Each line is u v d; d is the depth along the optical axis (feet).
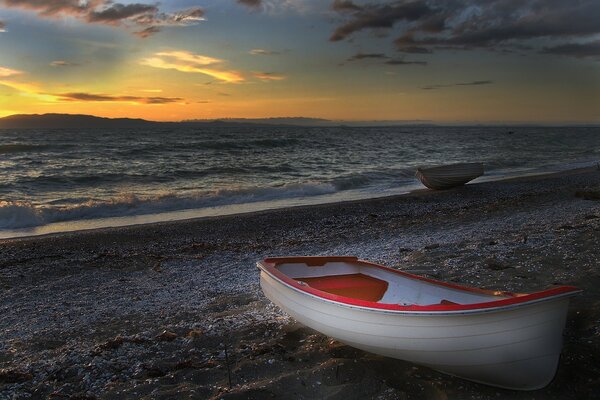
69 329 22.02
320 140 254.88
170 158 122.83
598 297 20.62
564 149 201.87
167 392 14.52
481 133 511.40
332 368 15.76
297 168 105.81
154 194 66.74
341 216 53.31
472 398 14.08
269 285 19.36
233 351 18.03
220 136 296.71
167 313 24.03
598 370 15.02
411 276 19.31
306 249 38.34
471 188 75.92
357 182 85.76
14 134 299.99
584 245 29.84
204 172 94.68
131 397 14.60
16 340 20.76
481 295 16.74
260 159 126.62
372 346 15.34
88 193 68.23
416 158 143.23
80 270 33.01
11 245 39.50
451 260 29.45
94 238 42.45
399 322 14.38
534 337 13.57
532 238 33.65
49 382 15.85
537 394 14.16
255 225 48.42
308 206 59.16
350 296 20.10
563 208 52.95
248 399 14.01
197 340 19.25
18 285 29.71
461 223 47.70
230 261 35.19
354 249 37.24
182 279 30.66
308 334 19.51
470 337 13.65
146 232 44.98
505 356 13.64
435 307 13.87
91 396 14.62
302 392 14.56
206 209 59.57
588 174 93.71
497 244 33.12
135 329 21.76
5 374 16.31
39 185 73.87
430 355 14.32
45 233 45.75
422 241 38.86
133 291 28.27
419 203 62.59
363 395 14.32
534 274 25.04
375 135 395.34
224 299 25.86
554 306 13.64
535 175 98.68
